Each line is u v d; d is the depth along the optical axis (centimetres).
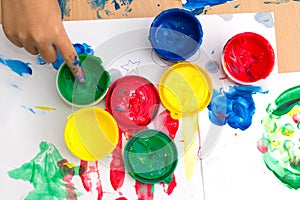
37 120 107
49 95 108
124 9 113
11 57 109
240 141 108
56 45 94
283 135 109
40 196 103
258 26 113
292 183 107
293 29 113
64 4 111
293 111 110
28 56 109
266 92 111
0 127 106
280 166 107
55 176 104
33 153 105
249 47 110
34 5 91
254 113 110
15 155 105
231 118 109
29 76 108
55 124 107
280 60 113
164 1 113
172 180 105
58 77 106
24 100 107
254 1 114
